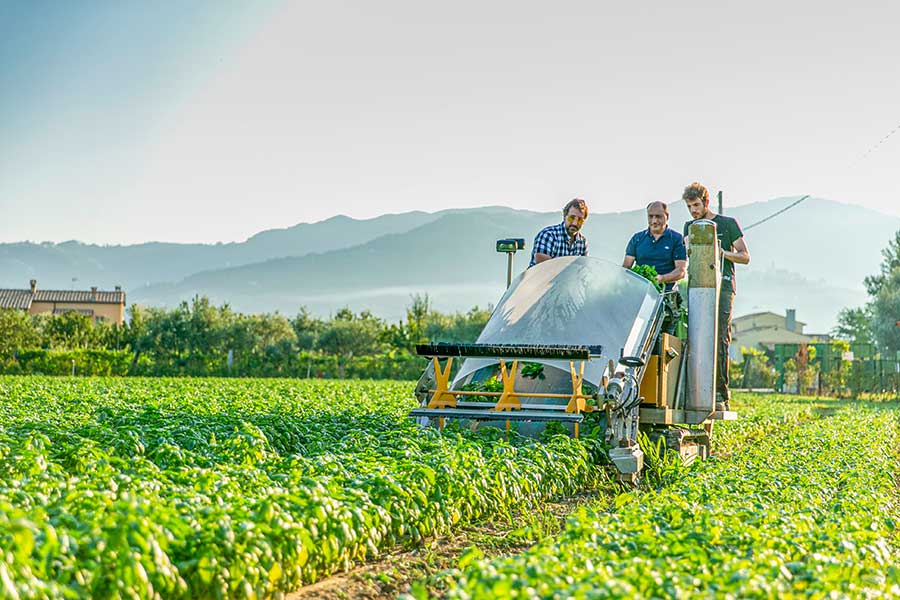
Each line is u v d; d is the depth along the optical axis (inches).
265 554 269.7
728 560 261.9
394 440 448.1
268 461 405.7
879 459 589.6
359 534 314.5
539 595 225.6
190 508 277.3
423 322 2701.8
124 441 440.1
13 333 2460.6
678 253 575.8
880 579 271.9
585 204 583.2
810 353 2539.4
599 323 505.7
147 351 2822.3
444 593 303.6
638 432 493.4
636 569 245.8
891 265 3351.4
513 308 529.0
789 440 700.0
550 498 439.8
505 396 474.6
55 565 228.1
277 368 2519.7
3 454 402.3
